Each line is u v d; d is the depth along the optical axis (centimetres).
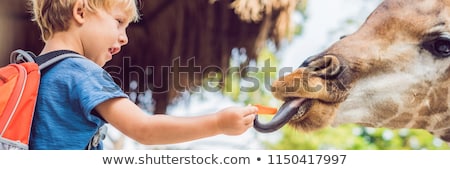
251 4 411
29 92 199
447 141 393
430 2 372
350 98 388
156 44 423
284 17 405
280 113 399
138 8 418
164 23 422
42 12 225
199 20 421
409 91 379
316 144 409
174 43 424
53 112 201
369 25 387
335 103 391
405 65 377
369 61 382
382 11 384
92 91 197
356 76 385
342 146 419
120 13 229
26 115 197
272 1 406
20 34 399
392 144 424
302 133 406
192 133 201
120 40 232
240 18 416
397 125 385
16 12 397
